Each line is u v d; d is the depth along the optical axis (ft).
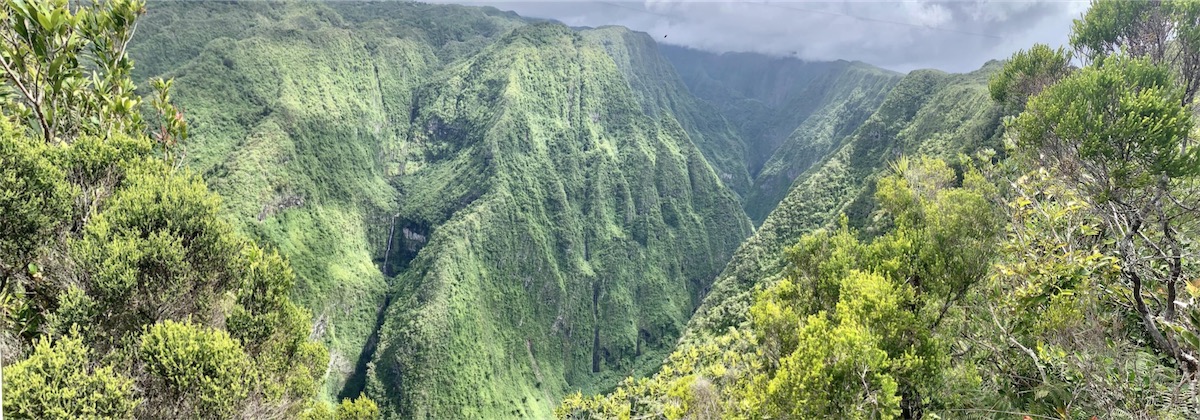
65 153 30.81
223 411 28.27
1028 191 38.81
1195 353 26.73
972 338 40.32
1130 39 53.26
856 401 35.73
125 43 36.55
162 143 38.50
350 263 459.32
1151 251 34.45
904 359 39.52
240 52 510.17
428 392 375.86
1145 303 31.94
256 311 34.81
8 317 27.12
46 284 29.25
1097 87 37.70
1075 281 30.86
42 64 31.91
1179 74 49.52
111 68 35.94
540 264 533.55
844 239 58.23
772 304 51.29
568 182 631.56
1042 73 57.21
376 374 385.70
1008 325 36.76
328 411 57.77
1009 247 35.91
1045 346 31.68
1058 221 35.01
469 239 479.82
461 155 631.15
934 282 46.14
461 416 385.70
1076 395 28.94
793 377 38.04
